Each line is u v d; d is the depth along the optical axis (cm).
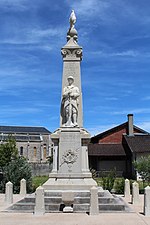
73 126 1881
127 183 2447
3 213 1540
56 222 1305
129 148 5241
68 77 1947
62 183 1769
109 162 5416
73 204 1580
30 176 2784
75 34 2069
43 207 1508
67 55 2003
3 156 3906
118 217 1434
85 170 1842
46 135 9275
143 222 1320
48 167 5672
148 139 5428
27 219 1376
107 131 6278
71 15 2097
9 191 1964
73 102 1909
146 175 3009
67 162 1831
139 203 1980
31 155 8938
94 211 1496
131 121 6006
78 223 1285
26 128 9481
